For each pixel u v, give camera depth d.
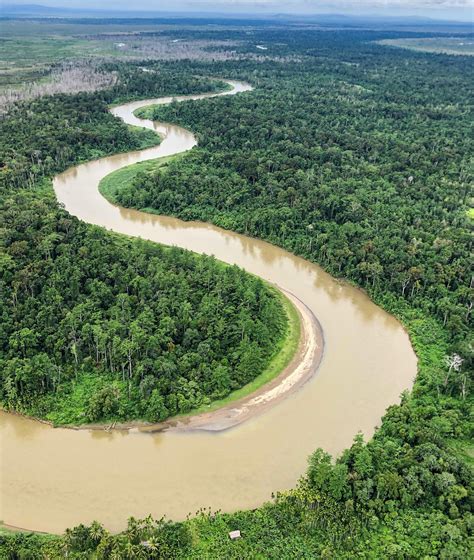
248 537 79.25
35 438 98.94
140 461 95.12
